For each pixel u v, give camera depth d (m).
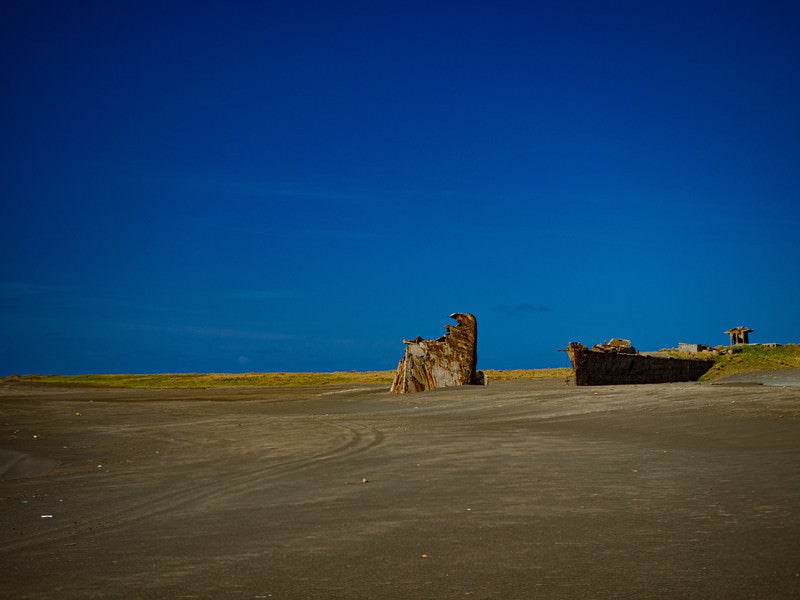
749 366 49.66
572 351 43.16
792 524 7.42
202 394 50.03
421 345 41.31
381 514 8.91
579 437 16.38
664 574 5.96
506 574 6.17
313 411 30.34
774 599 5.29
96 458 16.94
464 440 16.88
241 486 11.92
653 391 24.47
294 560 6.90
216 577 6.43
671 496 9.16
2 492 12.31
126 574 6.68
